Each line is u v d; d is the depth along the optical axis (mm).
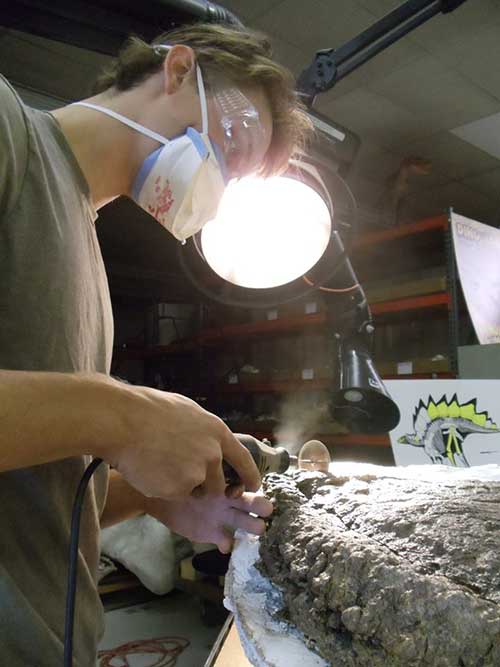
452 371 2432
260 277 915
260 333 3562
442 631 452
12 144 521
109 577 2598
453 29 2621
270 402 3775
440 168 4211
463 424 1642
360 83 3098
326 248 969
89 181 680
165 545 2471
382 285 3059
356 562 534
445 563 524
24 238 532
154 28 985
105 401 483
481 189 4598
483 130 3641
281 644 589
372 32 1374
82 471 620
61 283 558
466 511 625
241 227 870
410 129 3633
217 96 730
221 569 2285
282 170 830
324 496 750
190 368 4414
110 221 4074
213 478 562
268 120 796
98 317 664
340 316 1105
